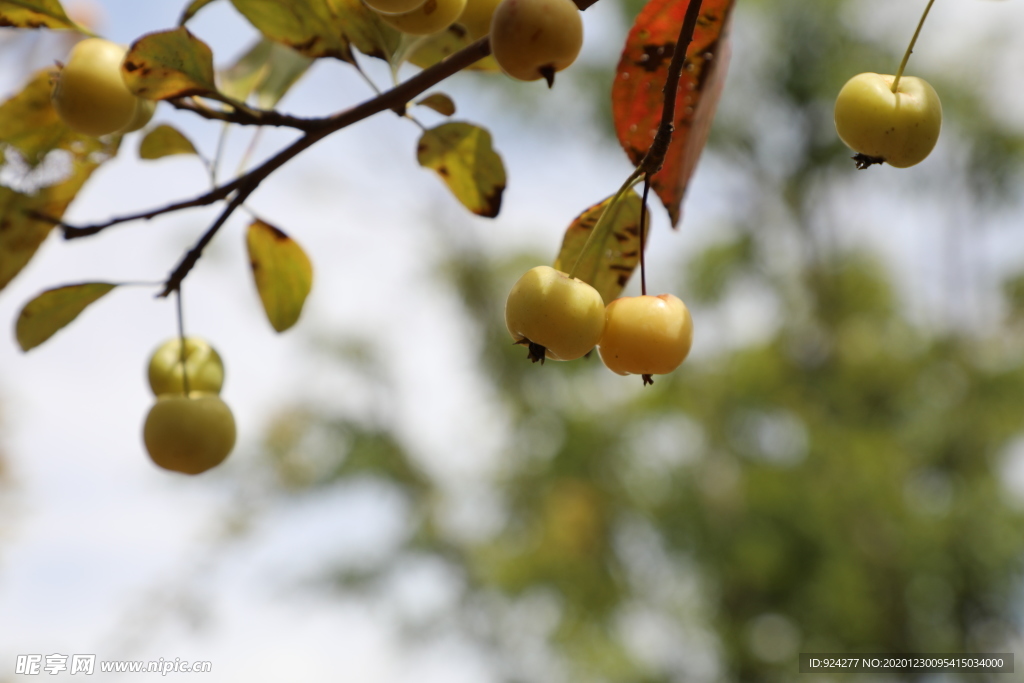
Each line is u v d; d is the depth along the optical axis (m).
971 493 6.52
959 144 7.27
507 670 8.12
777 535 6.20
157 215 0.95
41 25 0.93
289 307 1.15
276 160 0.92
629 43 0.98
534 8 0.75
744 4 6.86
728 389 6.96
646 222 0.95
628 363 0.81
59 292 1.00
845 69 6.84
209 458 1.01
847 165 7.26
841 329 7.45
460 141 1.09
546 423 7.20
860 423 7.00
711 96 1.02
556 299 0.77
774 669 6.18
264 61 1.10
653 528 6.71
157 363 1.05
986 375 6.98
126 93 0.92
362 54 0.95
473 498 8.27
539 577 6.81
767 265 7.43
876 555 6.58
